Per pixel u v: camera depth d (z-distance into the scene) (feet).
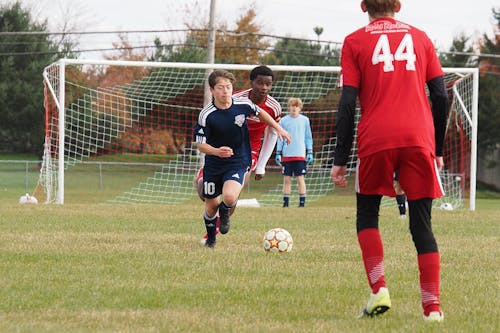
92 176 194.08
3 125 257.34
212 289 32.63
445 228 60.70
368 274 27.61
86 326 25.80
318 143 152.35
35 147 262.47
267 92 50.06
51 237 50.16
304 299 30.66
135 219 64.69
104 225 58.90
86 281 34.09
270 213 72.74
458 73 101.45
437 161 27.99
